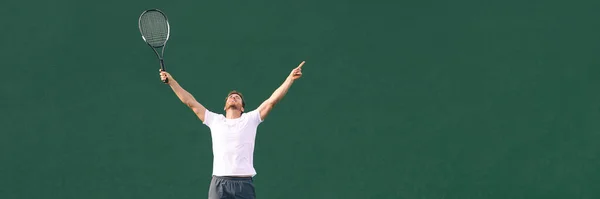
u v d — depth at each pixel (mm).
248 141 26891
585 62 38469
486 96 38312
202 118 27266
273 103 27391
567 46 38562
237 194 26625
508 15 38656
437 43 38438
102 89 37812
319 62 38219
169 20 38125
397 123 38125
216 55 38094
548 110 38312
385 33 38375
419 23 38531
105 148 37562
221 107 37750
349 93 38156
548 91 38406
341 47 38281
